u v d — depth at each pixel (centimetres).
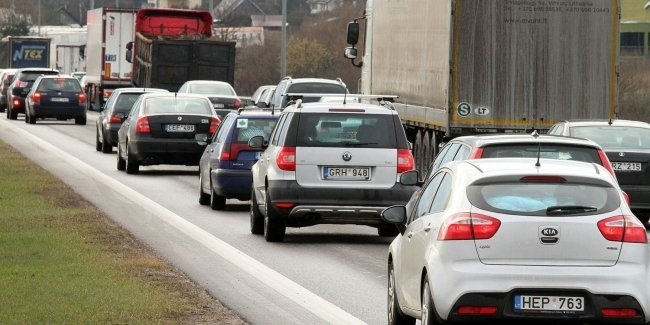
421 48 7144
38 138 10894
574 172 2486
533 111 6462
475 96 6456
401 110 7638
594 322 2406
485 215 2438
